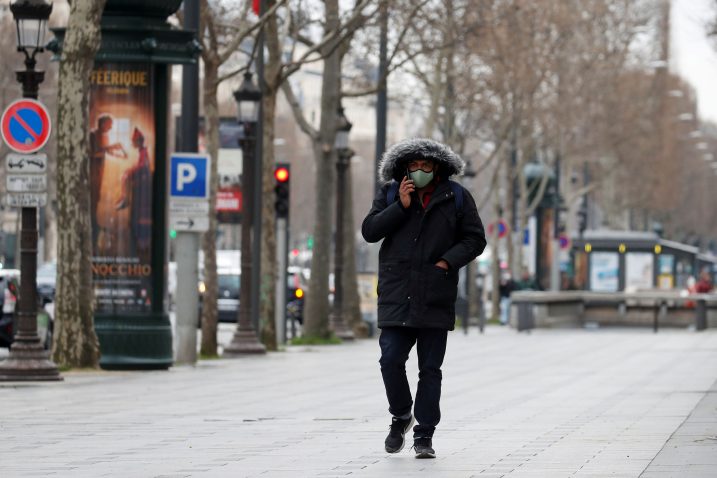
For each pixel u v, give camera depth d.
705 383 46.41
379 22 78.81
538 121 141.12
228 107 131.00
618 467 23.39
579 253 166.38
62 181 50.69
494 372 54.03
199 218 58.44
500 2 111.56
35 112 45.12
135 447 27.59
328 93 86.19
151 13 53.38
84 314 51.09
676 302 117.19
